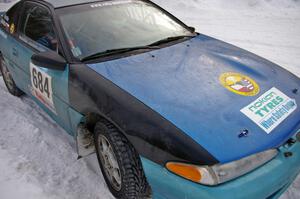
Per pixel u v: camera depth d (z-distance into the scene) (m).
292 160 1.81
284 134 1.82
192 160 1.58
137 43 2.62
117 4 2.97
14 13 3.43
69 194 2.29
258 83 2.16
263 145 1.70
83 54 2.43
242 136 1.69
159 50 2.53
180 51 2.53
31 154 2.78
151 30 2.84
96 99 2.05
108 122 2.06
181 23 3.16
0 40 3.62
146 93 1.96
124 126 1.85
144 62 2.32
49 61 2.37
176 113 1.79
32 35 3.00
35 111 3.59
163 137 1.69
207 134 1.67
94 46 2.51
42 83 2.73
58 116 2.68
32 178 2.45
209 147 1.61
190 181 1.59
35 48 2.86
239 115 1.82
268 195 1.74
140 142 1.78
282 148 1.78
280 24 8.00
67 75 2.33
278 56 5.40
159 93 1.96
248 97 1.98
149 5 3.19
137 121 1.80
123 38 2.65
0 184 2.38
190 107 1.84
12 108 3.66
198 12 10.18
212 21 8.67
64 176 2.49
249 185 1.62
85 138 2.43
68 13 2.70
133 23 2.85
